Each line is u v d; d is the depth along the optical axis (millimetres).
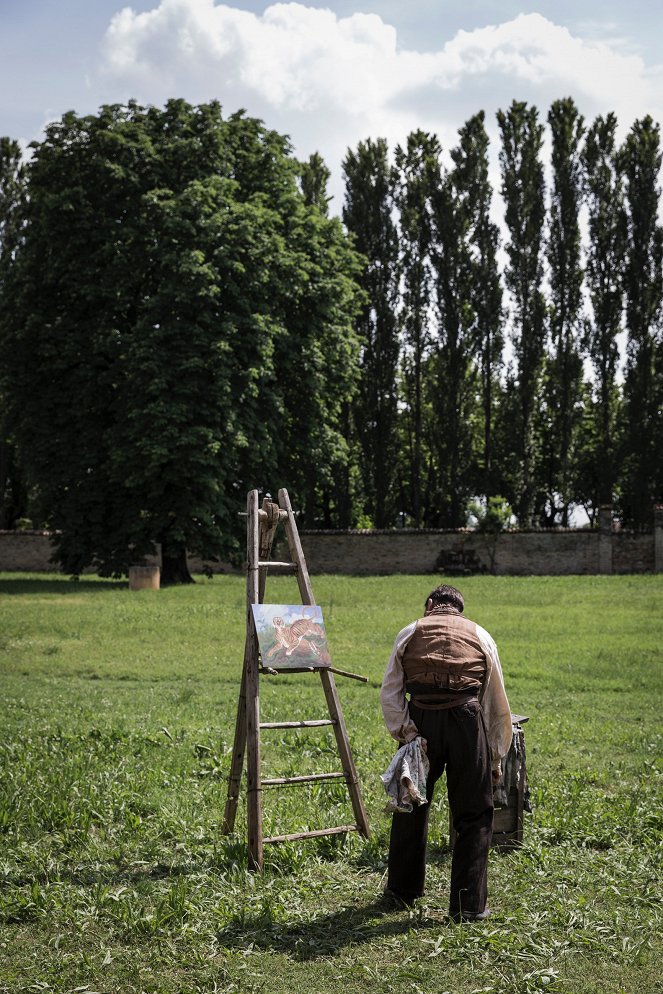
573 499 58375
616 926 5148
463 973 4629
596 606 26188
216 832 6758
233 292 33031
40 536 46969
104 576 35031
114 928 5078
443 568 45281
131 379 32375
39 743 9414
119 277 33500
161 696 13039
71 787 7629
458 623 5684
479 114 54125
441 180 54188
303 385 37031
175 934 5031
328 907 5480
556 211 54219
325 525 58750
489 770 5422
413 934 5035
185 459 32156
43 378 34938
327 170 55469
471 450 54125
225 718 11211
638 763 9055
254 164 36906
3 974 4551
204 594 28516
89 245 33969
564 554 44469
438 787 7836
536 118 54156
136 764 8648
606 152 53875
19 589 30453
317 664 6406
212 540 33875
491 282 53719
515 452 53781
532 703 12617
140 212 34344
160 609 23828
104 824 6891
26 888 5551
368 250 53625
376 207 53844
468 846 5297
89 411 34531
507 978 4562
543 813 7164
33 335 34281
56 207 33500
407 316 54500
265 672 6227
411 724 5480
